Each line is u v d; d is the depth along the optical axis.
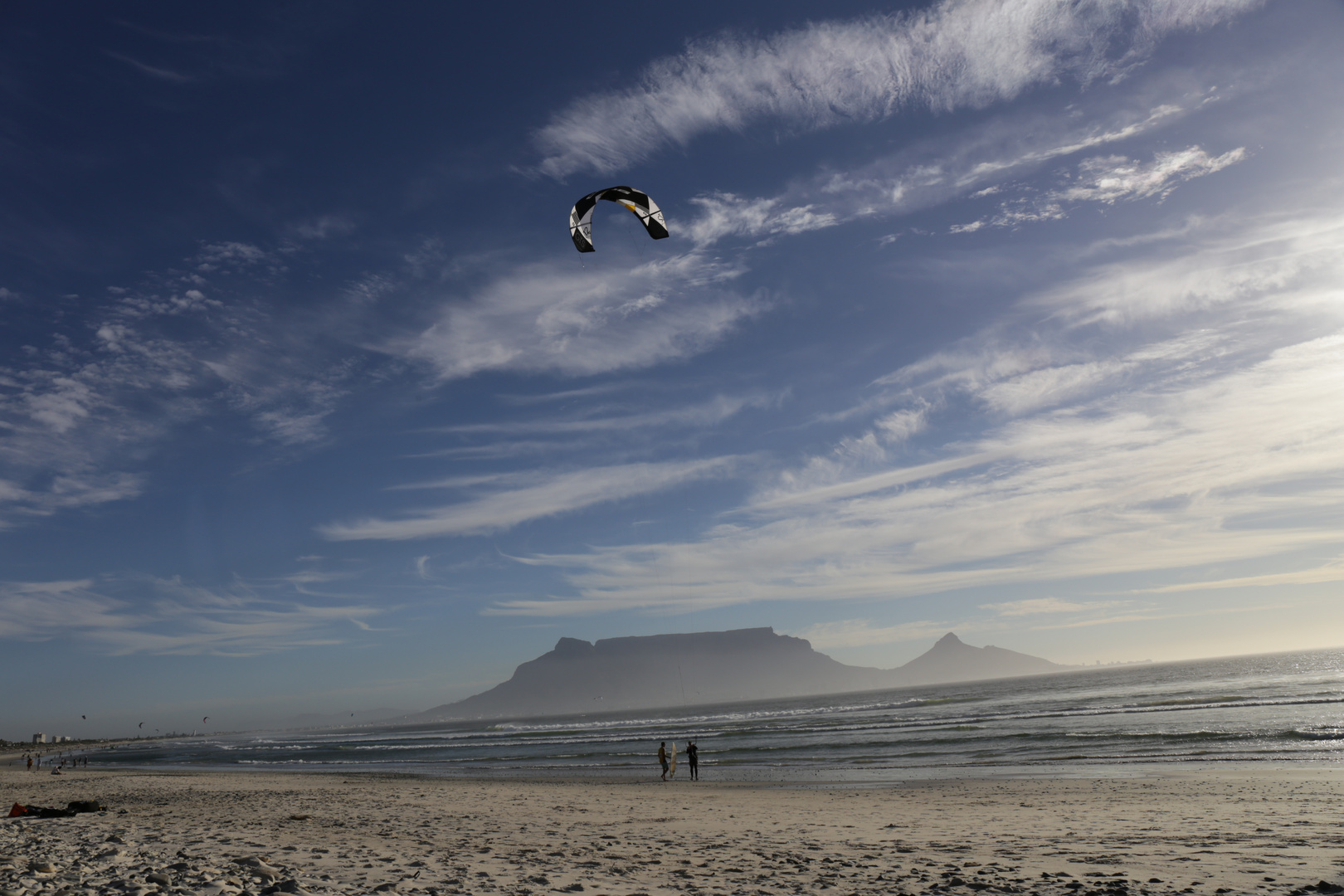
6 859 8.23
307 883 7.27
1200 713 44.38
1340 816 12.48
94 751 147.75
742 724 77.56
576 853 10.80
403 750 70.62
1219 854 9.55
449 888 7.36
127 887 6.25
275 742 150.88
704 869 9.16
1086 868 8.85
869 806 17.89
